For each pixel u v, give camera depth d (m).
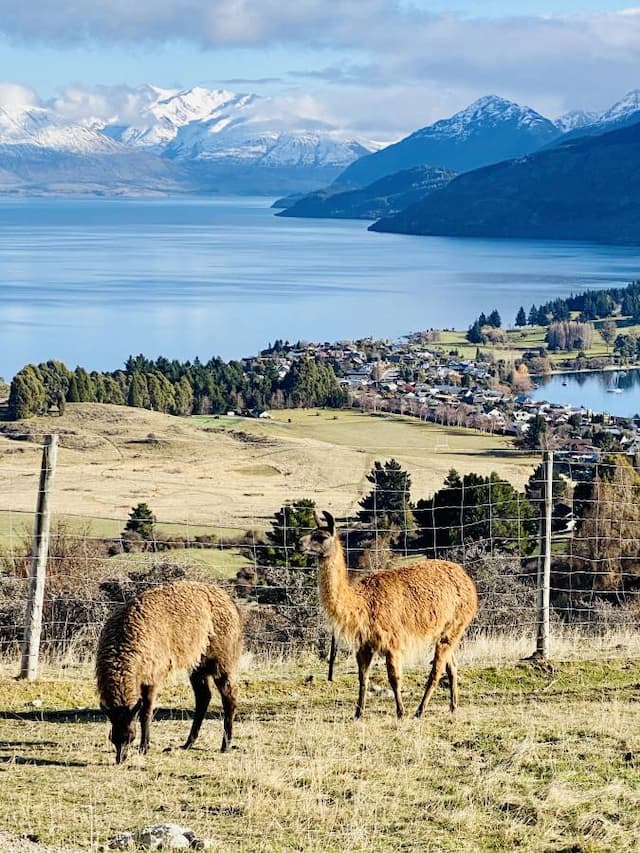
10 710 12.95
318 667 15.41
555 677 14.73
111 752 11.02
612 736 11.46
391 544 28.58
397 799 9.49
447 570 13.16
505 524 28.92
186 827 8.55
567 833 8.84
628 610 22.67
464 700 13.61
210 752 11.04
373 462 60.56
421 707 12.73
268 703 13.45
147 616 10.73
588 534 26.62
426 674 14.89
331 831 8.77
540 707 12.98
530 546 28.80
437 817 9.09
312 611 20.03
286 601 20.66
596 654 15.93
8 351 169.25
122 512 41.69
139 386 109.75
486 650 16.02
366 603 12.38
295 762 10.53
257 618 20.64
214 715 12.85
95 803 9.22
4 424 85.25
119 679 10.52
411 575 12.84
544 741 11.37
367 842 8.48
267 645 18.70
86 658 15.96
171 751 11.03
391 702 13.45
